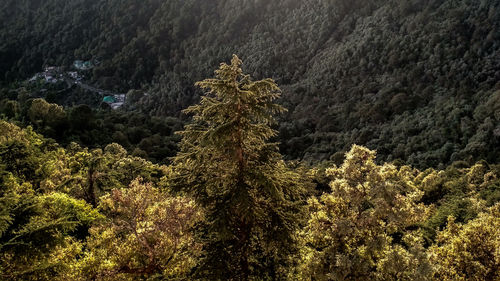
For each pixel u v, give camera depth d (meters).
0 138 30.80
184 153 10.91
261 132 10.32
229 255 10.52
